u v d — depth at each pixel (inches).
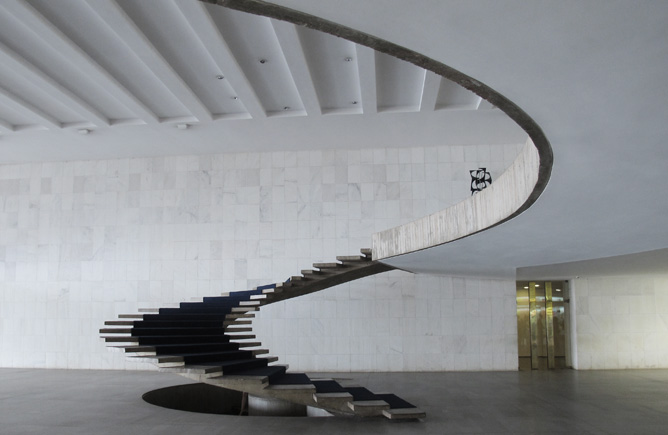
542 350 744.3
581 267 565.9
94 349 756.6
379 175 743.1
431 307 725.3
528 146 288.4
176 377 659.4
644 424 386.6
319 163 753.0
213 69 521.0
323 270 596.1
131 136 690.2
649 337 724.7
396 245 510.9
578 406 458.0
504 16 135.9
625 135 207.3
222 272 749.9
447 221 425.7
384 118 628.4
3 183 802.2
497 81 170.9
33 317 774.5
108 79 517.3
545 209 315.6
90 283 770.2
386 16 139.3
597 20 135.7
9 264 788.6
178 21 434.6
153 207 772.0
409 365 717.9
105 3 390.0
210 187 766.5
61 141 708.7
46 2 406.0
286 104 603.2
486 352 716.7
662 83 166.1
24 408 448.8
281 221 749.3
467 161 735.1
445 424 387.2
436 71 168.6
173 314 527.5
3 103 580.1
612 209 311.6
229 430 366.6
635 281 731.4
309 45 475.2
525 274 651.5
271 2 136.0
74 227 783.1
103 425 381.7
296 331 730.8
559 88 172.4
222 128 661.9
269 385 445.1
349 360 722.2
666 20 134.5
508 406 458.6
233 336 536.1
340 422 394.0
